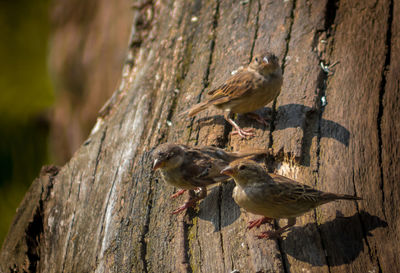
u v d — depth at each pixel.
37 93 25.58
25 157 23.62
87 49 22.55
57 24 24.06
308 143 9.53
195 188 8.75
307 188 7.56
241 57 12.02
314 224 7.74
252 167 7.48
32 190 11.02
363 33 12.21
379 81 10.79
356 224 7.70
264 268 7.13
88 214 9.78
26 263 10.30
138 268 8.00
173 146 8.61
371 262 7.12
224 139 10.16
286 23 12.75
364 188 8.41
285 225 7.90
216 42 12.84
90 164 10.94
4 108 24.77
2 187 22.59
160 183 9.33
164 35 13.98
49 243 10.10
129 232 8.63
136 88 12.59
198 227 8.22
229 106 10.32
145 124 11.09
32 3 28.20
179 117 10.84
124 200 9.33
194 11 14.20
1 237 20.30
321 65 11.48
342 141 9.48
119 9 21.81
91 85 22.34
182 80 12.09
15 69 26.61
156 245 8.20
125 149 10.66
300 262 7.21
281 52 11.93
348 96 10.57
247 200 7.58
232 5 13.84
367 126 9.76
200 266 7.57
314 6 13.07
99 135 11.73
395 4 12.84
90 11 22.81
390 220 7.75
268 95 10.13
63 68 23.23
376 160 8.95
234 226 7.99
